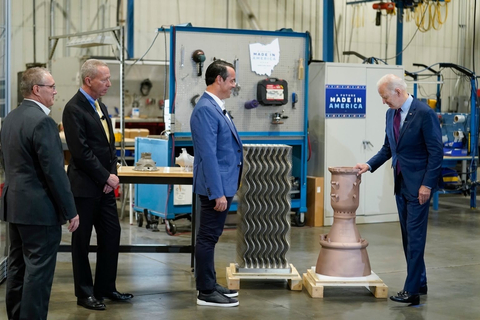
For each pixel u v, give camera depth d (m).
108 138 3.76
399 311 3.78
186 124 5.91
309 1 11.02
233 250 5.42
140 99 9.64
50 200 3.02
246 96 6.09
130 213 6.56
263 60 6.09
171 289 4.19
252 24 10.61
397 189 4.00
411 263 3.90
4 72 4.48
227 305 3.79
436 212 7.73
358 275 4.07
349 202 4.09
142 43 10.18
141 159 4.36
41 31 9.80
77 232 3.65
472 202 8.03
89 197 3.61
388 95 3.85
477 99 8.03
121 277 4.47
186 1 10.33
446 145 7.96
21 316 3.01
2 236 4.35
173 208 5.96
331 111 6.58
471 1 12.33
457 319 3.64
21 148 2.96
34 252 3.02
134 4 10.09
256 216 4.13
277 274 4.16
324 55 9.75
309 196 6.65
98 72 3.56
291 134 6.30
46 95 3.07
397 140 3.92
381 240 5.96
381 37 11.62
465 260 5.22
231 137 3.71
